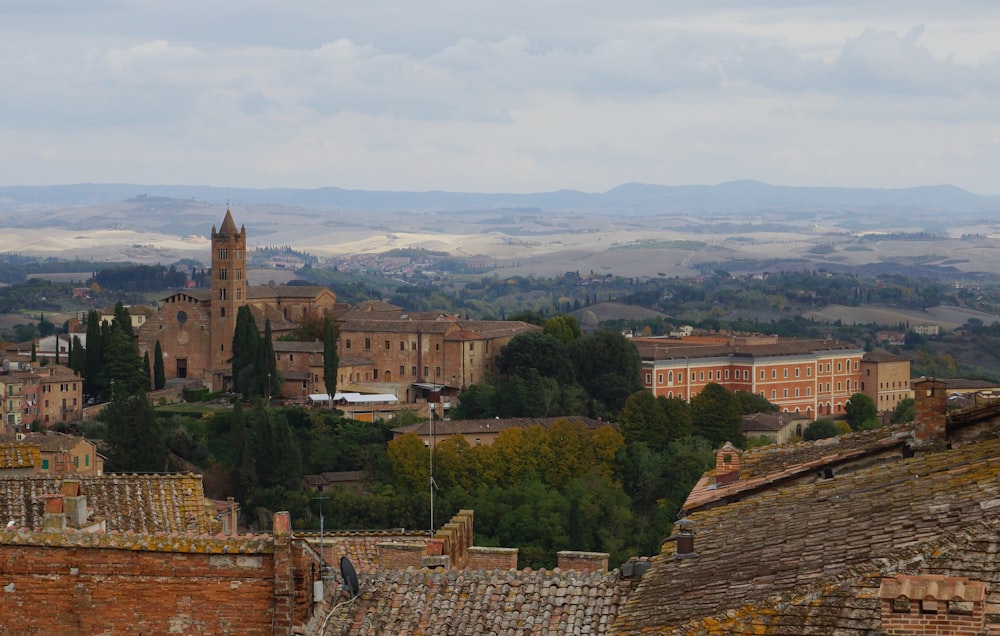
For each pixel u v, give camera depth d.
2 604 46.97
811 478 57.25
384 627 47.28
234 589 46.22
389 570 52.66
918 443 55.47
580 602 47.34
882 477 50.16
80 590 46.72
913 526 41.25
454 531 57.47
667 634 40.47
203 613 46.28
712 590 43.00
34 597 46.88
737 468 66.62
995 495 41.28
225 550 46.28
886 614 34.84
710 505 58.47
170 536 46.69
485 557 58.97
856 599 37.91
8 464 67.19
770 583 41.12
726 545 47.72
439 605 47.94
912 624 34.59
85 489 59.94
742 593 41.31
